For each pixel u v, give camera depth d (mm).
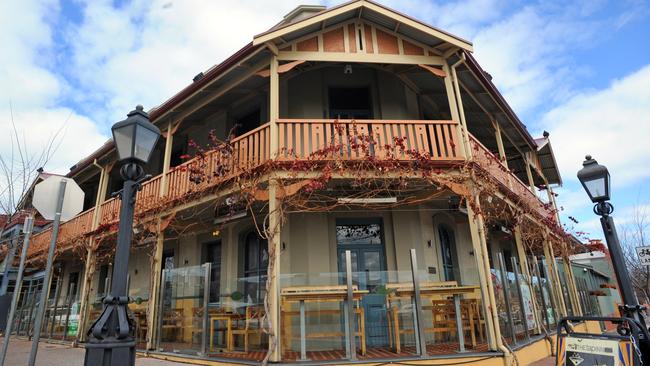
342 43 8406
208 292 7742
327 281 6918
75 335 11773
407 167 7395
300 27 7809
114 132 4211
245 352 7406
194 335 7746
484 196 8195
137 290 10133
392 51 8492
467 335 7176
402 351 6781
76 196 5285
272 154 7461
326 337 6527
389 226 9328
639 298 24078
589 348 4711
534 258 10242
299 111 9867
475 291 7152
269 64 8242
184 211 9422
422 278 7031
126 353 3449
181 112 10328
